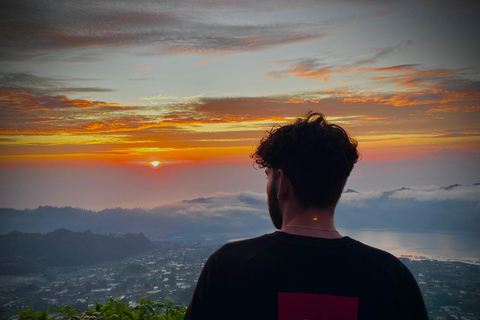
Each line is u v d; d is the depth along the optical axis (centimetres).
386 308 76
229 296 79
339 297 75
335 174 81
